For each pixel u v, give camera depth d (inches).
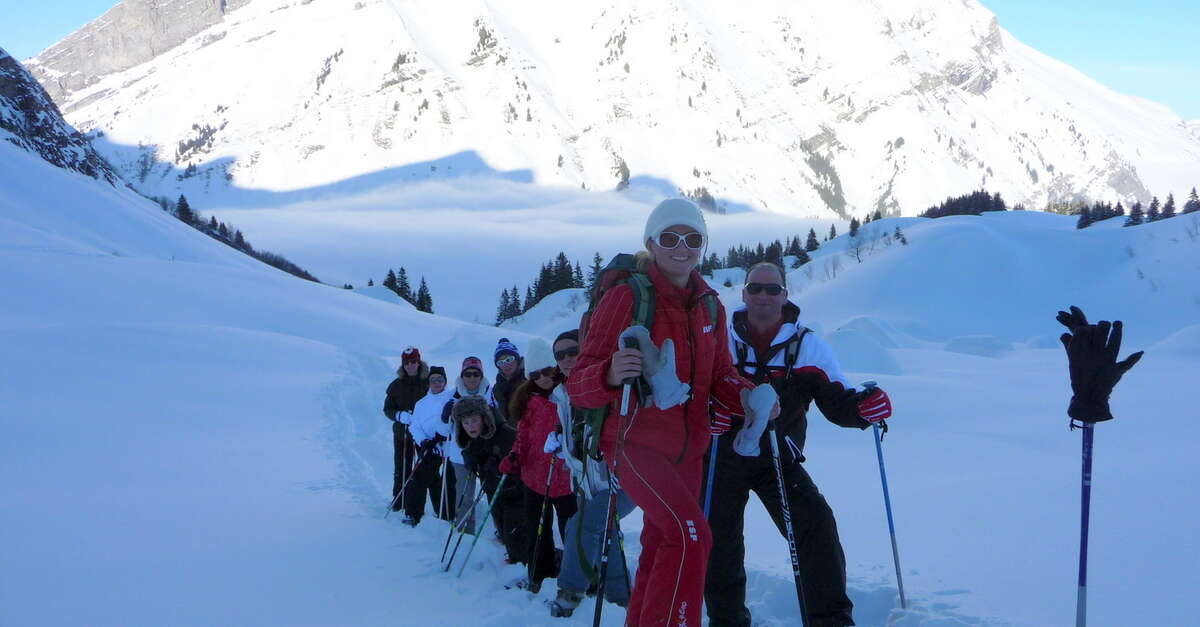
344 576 238.1
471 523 307.7
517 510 256.5
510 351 301.4
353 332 2135.8
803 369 176.6
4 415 553.3
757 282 175.3
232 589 221.1
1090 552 210.1
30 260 2020.2
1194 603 167.6
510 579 238.8
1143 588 179.6
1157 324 3774.6
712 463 168.6
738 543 174.6
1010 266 4503.0
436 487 349.4
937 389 685.9
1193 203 6205.7
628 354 119.1
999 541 230.7
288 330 2022.6
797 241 6840.6
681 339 131.9
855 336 1178.0
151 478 394.0
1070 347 143.2
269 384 825.5
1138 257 4451.3
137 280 2071.9
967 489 311.3
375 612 203.9
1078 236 4788.4
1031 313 4168.3
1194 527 223.5
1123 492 277.7
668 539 125.2
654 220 133.3
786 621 189.2
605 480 203.2
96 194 3727.9
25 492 351.9
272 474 417.4
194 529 292.2
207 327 1144.2
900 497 314.0
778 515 176.2
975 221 5324.8
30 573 230.1
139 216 3767.2
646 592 125.5
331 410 701.9
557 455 215.3
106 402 649.0
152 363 872.9
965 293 4370.1
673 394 122.4
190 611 201.5
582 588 203.3
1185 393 717.9
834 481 384.8
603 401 126.6
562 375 205.9
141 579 228.1
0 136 4340.6
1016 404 623.2
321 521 315.0
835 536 172.9
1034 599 178.4
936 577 201.6
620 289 131.3
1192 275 4042.8
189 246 3698.3
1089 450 141.3
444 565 253.9
